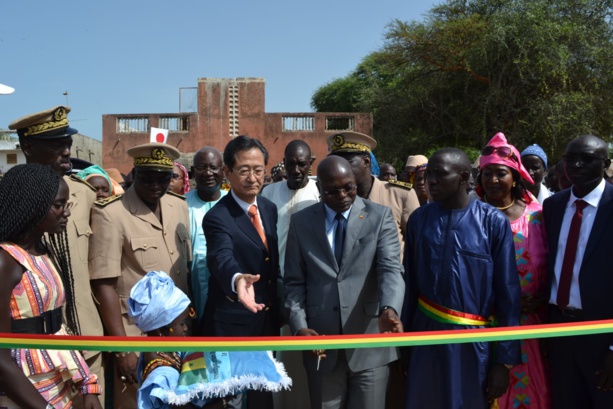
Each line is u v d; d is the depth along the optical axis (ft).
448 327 10.67
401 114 88.12
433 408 10.81
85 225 12.14
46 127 11.47
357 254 11.74
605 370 10.46
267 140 87.71
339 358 11.69
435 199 10.94
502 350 10.55
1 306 8.05
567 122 69.62
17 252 8.35
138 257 12.62
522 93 76.02
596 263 10.94
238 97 87.71
